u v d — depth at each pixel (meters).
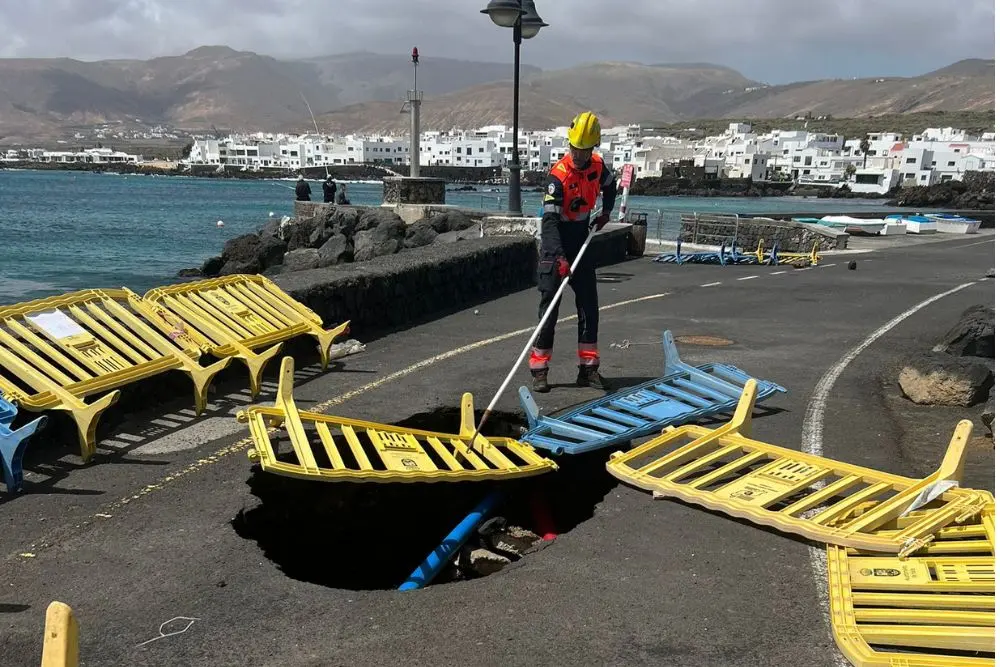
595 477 4.74
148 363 5.06
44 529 3.63
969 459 4.51
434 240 17.62
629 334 8.37
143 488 4.12
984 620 2.69
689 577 3.21
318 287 7.42
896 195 113.94
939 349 6.91
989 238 26.83
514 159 15.58
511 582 3.19
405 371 6.68
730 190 131.00
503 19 14.45
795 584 3.14
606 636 2.79
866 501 3.72
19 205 69.88
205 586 3.17
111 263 30.44
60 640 1.63
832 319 9.36
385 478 3.80
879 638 2.69
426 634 2.81
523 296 11.22
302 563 4.11
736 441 4.45
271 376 6.38
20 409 4.32
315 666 2.62
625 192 12.27
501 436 5.41
